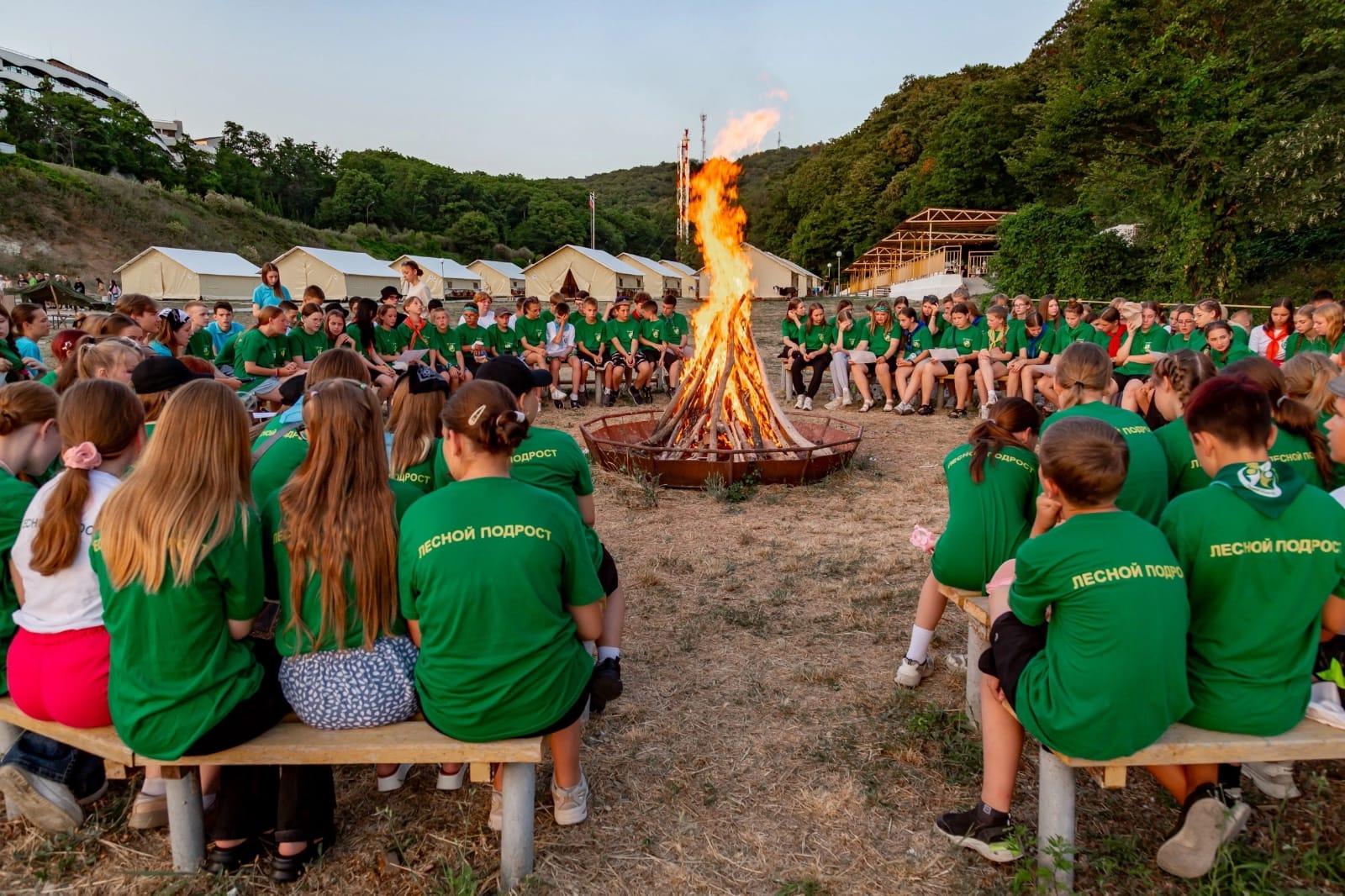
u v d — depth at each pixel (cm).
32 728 275
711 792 318
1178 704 243
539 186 14038
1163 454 352
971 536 345
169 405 251
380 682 264
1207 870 255
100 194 6278
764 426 827
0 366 636
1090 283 2456
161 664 245
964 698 386
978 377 1097
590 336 1255
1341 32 1820
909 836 292
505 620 251
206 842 285
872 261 6238
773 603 506
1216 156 1928
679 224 9344
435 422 379
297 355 883
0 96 8244
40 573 259
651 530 650
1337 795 310
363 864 280
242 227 7456
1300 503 250
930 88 7562
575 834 293
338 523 257
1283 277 2133
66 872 275
